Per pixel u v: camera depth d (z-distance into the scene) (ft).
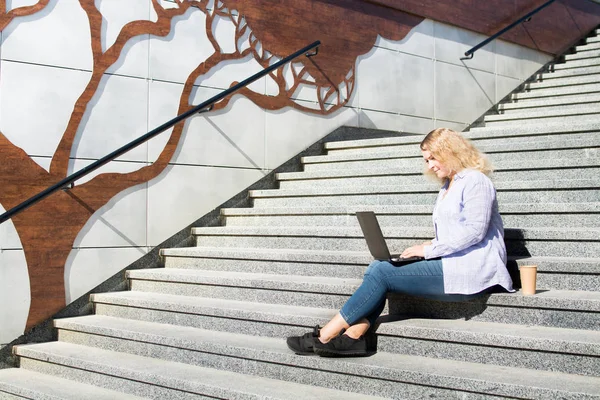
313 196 21.21
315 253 16.90
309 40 24.77
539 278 13.85
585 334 11.66
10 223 17.53
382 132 27.17
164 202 20.65
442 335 12.37
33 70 18.15
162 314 16.98
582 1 37.32
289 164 24.06
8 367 17.26
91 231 19.03
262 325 14.90
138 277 19.30
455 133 13.46
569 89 30.45
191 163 21.34
